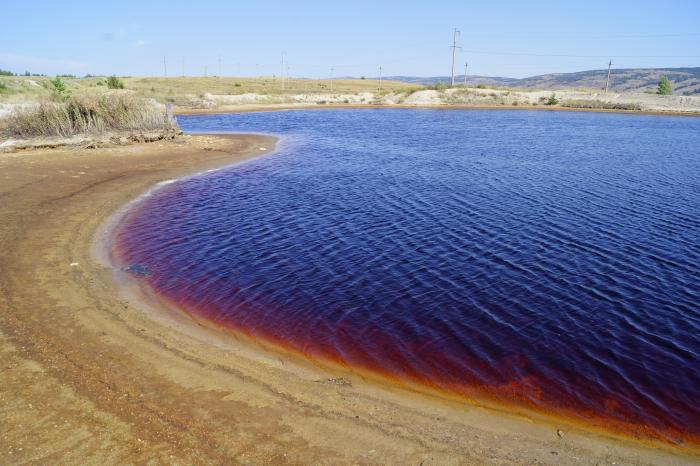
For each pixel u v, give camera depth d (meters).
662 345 9.87
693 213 19.20
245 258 14.16
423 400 7.99
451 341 9.85
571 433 7.32
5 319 9.66
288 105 86.56
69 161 26.64
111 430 6.57
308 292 11.98
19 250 13.72
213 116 65.62
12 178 22.02
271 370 8.61
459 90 103.38
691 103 90.94
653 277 13.06
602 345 9.81
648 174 27.58
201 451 6.29
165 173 25.52
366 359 9.20
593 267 13.66
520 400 8.11
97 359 8.44
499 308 11.23
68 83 81.94
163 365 8.42
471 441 6.95
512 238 15.98
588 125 60.53
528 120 67.06
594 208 19.84
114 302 11.02
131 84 101.25
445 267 13.54
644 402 8.16
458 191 22.72
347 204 20.11
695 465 6.75
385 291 12.05
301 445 6.57
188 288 12.11
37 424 6.61
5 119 31.41
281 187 23.11
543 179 25.84
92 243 14.98
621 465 6.63
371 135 46.00
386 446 6.68
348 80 176.88
